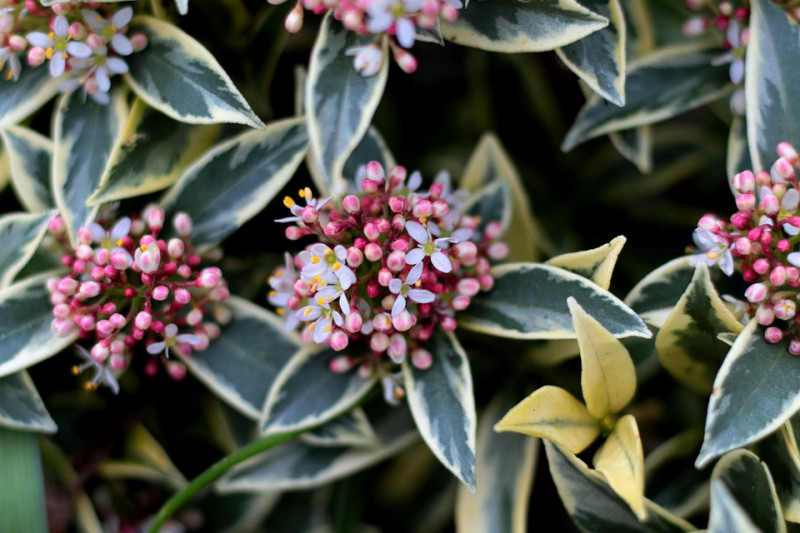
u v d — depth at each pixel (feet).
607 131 1.66
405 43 1.46
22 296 1.58
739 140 1.64
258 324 1.62
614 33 1.54
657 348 1.55
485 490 1.61
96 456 1.68
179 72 1.56
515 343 1.64
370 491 1.76
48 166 1.67
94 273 1.55
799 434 1.50
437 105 1.94
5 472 1.58
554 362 1.63
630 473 1.48
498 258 1.62
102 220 1.61
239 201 1.60
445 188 1.62
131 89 1.60
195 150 1.62
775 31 1.55
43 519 1.58
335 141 1.49
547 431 1.51
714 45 1.68
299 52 1.79
